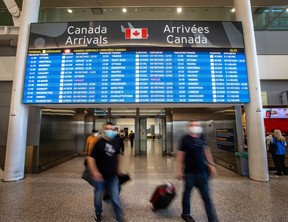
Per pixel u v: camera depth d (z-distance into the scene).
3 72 6.68
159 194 3.05
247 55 5.12
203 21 5.25
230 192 3.91
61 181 4.77
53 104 4.98
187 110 9.91
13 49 6.77
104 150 2.62
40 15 7.54
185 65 5.02
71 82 4.96
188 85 4.94
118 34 5.17
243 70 5.04
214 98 4.90
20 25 5.33
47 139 6.58
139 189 4.11
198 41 5.15
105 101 4.89
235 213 2.96
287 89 6.72
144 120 10.34
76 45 5.12
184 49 5.10
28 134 5.98
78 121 10.49
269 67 6.59
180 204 3.33
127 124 23.98
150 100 4.88
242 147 5.73
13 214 2.94
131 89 4.92
